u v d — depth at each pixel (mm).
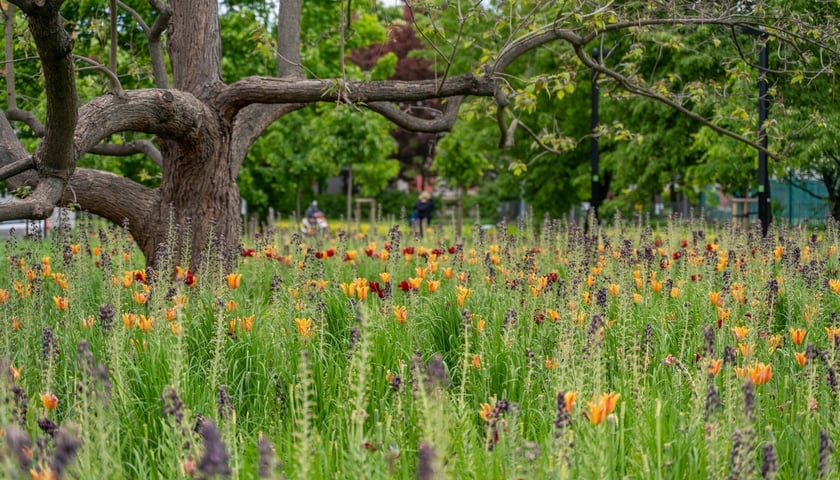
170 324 5703
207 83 9977
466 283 7344
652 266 8516
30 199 7227
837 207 20391
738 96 16312
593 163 18781
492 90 9969
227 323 6234
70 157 7438
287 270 9336
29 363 5605
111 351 5078
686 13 11883
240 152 10469
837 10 12898
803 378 5297
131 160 21172
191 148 9758
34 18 6176
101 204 10055
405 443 4367
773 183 27516
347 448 4574
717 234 13367
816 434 4555
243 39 22094
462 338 6430
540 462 3754
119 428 4469
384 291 6348
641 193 25141
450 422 4492
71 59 6664
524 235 13633
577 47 10688
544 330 6379
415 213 25219
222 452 2828
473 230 10344
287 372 5516
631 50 11055
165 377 5016
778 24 11078
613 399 3654
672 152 22844
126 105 8617
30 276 7227
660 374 5766
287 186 29062
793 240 10750
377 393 5332
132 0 16594
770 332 6270
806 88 15969
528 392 5227
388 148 27281
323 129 24766
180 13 10148
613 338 6086
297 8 11484
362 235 13766
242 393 5398
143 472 4160
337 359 5781
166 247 7180
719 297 6504
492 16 11141
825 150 17547
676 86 20703
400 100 9852
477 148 29688
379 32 28562
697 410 4336
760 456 4512
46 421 3820
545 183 28953
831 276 8844
